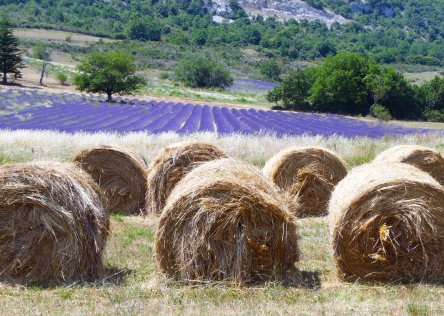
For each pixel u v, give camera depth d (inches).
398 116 3316.9
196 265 442.9
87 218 457.1
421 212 444.5
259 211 445.4
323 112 3341.5
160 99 3395.7
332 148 1094.4
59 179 454.3
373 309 379.6
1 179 451.2
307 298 408.8
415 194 446.6
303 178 721.6
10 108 2202.3
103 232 467.2
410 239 447.2
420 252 448.8
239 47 7726.4
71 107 2381.9
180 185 460.8
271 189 462.3
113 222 663.1
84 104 2581.2
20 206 452.4
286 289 430.0
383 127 2148.1
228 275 442.9
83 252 453.7
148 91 3873.0
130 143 1177.4
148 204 711.1
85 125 1718.8
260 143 1144.2
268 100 3469.5
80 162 727.7
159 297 409.7
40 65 4468.5
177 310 378.3
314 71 3644.2
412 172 466.3
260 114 2578.7
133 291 417.4
